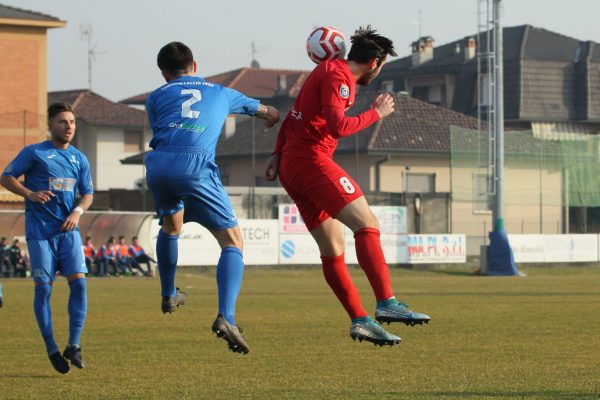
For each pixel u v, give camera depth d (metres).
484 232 80.50
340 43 12.30
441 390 14.52
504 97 104.69
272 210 74.88
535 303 33.59
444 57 115.56
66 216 16.67
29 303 34.25
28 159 16.59
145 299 36.78
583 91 104.81
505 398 13.70
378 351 19.66
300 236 67.75
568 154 77.88
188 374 16.55
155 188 12.33
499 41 61.75
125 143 121.31
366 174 89.12
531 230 85.50
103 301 35.56
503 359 18.20
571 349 19.77
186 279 56.22
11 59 85.44
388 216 70.00
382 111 11.70
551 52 106.50
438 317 27.64
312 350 19.89
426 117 94.44
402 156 89.94
